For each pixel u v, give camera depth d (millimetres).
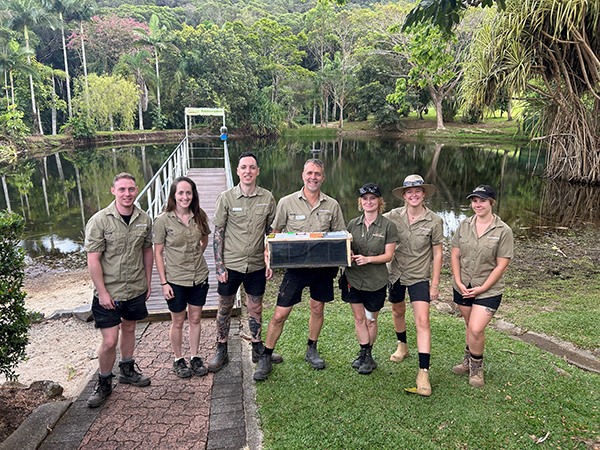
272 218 3654
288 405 3137
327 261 3291
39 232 11398
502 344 4219
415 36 8633
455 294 3625
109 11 56969
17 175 21438
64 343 4734
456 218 12008
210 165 19688
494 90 15523
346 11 53562
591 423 2881
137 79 48062
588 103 18078
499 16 14125
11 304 3037
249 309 3740
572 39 14172
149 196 6965
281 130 56062
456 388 3361
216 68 49500
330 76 54531
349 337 4348
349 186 17406
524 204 13484
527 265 7707
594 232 10016
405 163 24891
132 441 2754
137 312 3279
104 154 31875
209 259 6578
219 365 3654
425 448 2656
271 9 85312
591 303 5742
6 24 36875
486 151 31688
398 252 3580
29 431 2783
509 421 2920
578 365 3902
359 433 2799
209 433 2838
